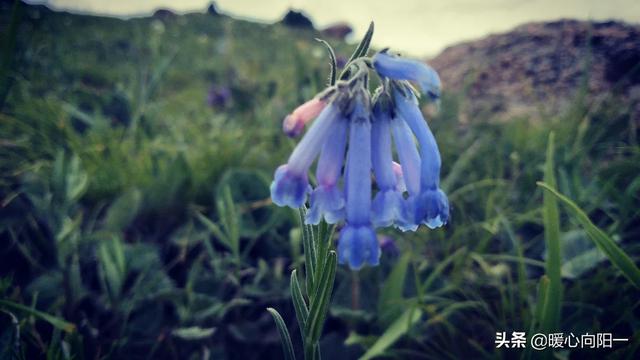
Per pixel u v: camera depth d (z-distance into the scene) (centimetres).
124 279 17
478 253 19
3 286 16
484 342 16
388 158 11
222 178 22
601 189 21
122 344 16
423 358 16
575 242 18
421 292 16
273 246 20
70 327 15
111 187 23
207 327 17
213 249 20
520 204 23
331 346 17
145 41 61
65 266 17
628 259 13
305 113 11
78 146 25
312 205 11
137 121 28
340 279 19
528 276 18
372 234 11
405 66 11
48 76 43
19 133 26
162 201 21
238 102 38
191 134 31
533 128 29
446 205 11
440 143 27
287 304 18
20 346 15
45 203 18
